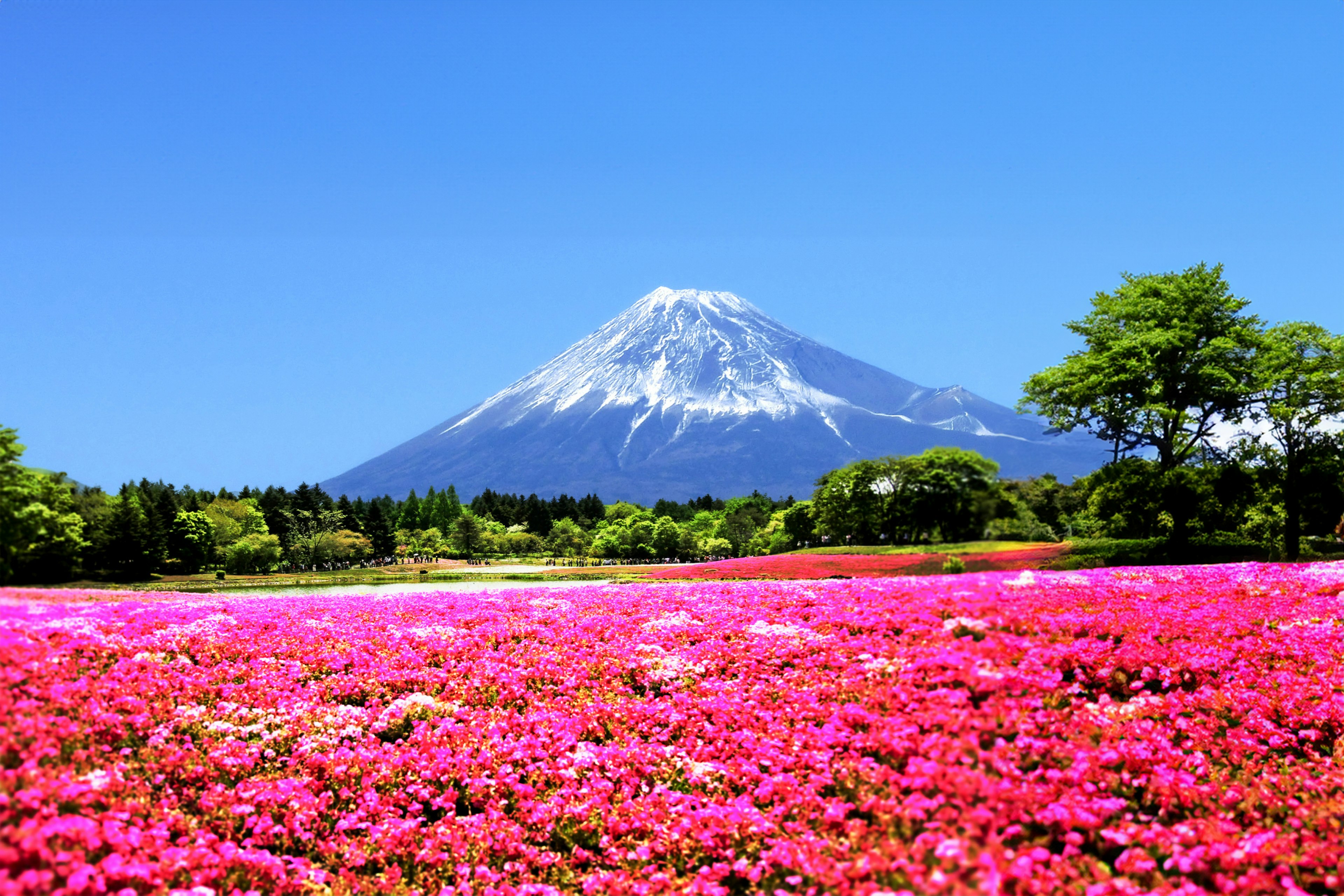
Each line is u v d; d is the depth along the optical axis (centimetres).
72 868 484
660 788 766
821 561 1593
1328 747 843
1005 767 554
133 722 796
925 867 439
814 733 809
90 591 1143
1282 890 529
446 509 15350
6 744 560
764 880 604
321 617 1573
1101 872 525
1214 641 1124
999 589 625
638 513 15050
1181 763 729
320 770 819
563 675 1123
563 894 636
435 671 1162
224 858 599
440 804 766
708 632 1302
